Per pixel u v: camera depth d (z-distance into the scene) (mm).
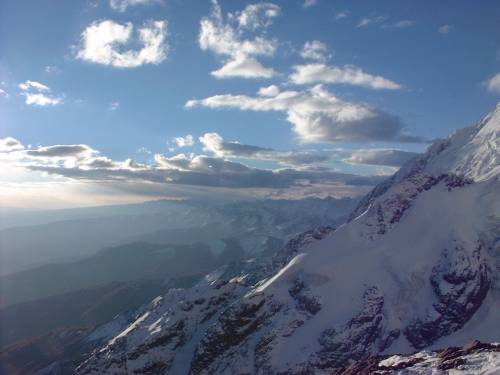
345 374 88875
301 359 192875
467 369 64062
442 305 198625
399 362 78125
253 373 196500
